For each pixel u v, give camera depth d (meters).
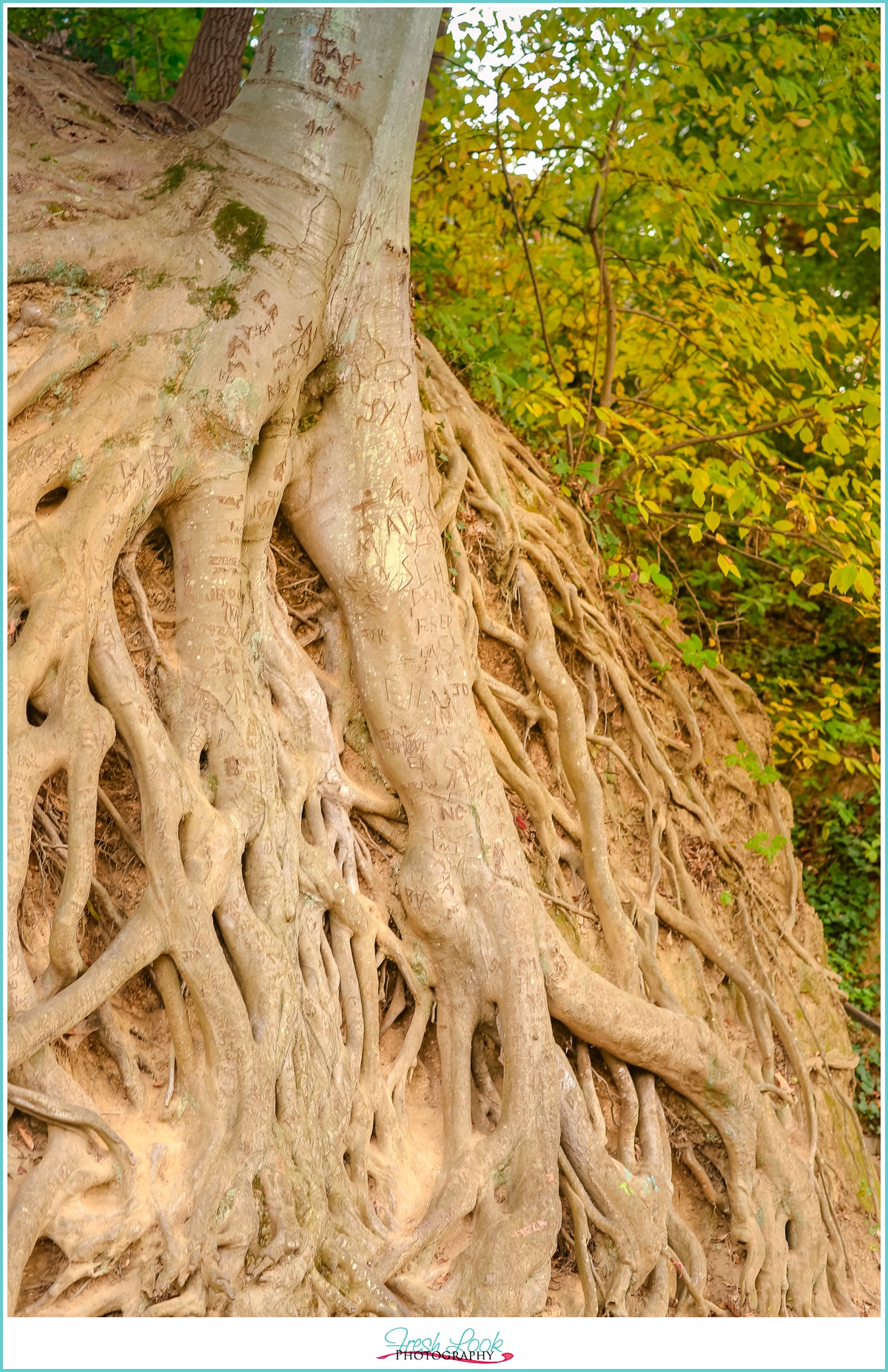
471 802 5.48
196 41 7.51
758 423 9.34
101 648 4.50
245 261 5.09
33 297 4.86
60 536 4.50
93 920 4.51
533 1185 5.08
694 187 7.68
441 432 6.61
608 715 7.31
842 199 8.22
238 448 4.99
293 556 5.67
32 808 4.18
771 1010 7.27
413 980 5.38
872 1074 9.62
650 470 8.83
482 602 6.50
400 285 5.61
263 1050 4.51
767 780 7.69
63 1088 4.09
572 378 9.24
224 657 4.94
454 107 7.86
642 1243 5.46
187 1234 4.16
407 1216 4.95
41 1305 3.90
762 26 7.70
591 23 7.43
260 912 4.75
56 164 5.30
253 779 4.86
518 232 8.91
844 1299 6.79
